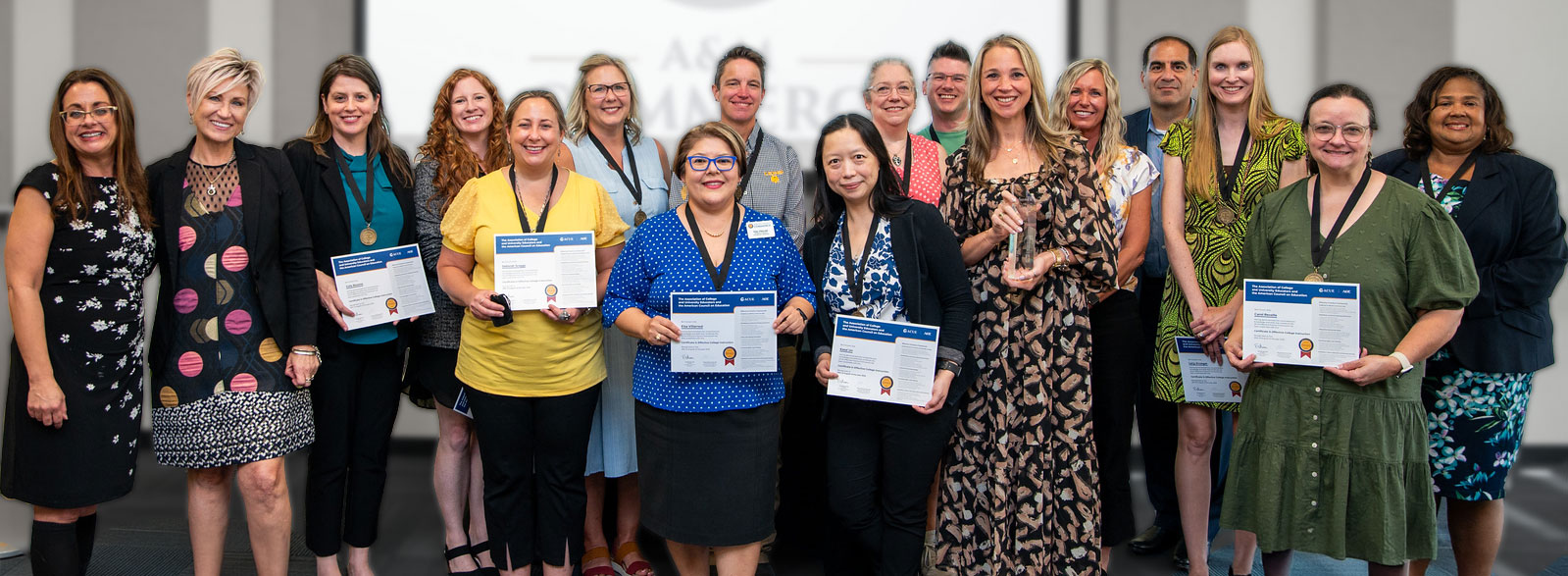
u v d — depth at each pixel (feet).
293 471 15.11
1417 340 7.57
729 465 8.18
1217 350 8.95
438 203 9.37
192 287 8.14
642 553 11.18
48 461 8.00
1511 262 8.48
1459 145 8.69
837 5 15.37
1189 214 9.34
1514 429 8.62
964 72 10.80
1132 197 9.46
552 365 8.57
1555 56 15.05
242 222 8.22
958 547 8.70
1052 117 9.73
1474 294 7.55
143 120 15.44
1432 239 7.56
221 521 8.60
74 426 8.00
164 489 13.85
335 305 8.77
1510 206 8.48
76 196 7.84
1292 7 14.97
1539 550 11.53
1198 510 9.55
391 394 9.48
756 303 7.91
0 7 15.23
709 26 15.47
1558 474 15.02
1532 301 8.45
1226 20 14.93
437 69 15.52
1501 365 8.43
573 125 10.09
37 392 7.84
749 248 8.29
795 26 15.42
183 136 15.49
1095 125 9.75
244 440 8.18
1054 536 8.57
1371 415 7.67
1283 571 8.60
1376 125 7.75
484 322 8.57
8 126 15.35
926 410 8.00
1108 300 9.32
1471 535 8.92
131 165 8.10
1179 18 14.92
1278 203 8.29
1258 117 9.03
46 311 7.94
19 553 10.78
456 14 15.46
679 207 8.55
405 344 9.51
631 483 10.27
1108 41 15.23
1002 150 8.77
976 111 8.70
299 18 15.28
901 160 10.10
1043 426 8.45
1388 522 7.62
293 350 8.46
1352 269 7.76
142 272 8.30
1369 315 7.70
